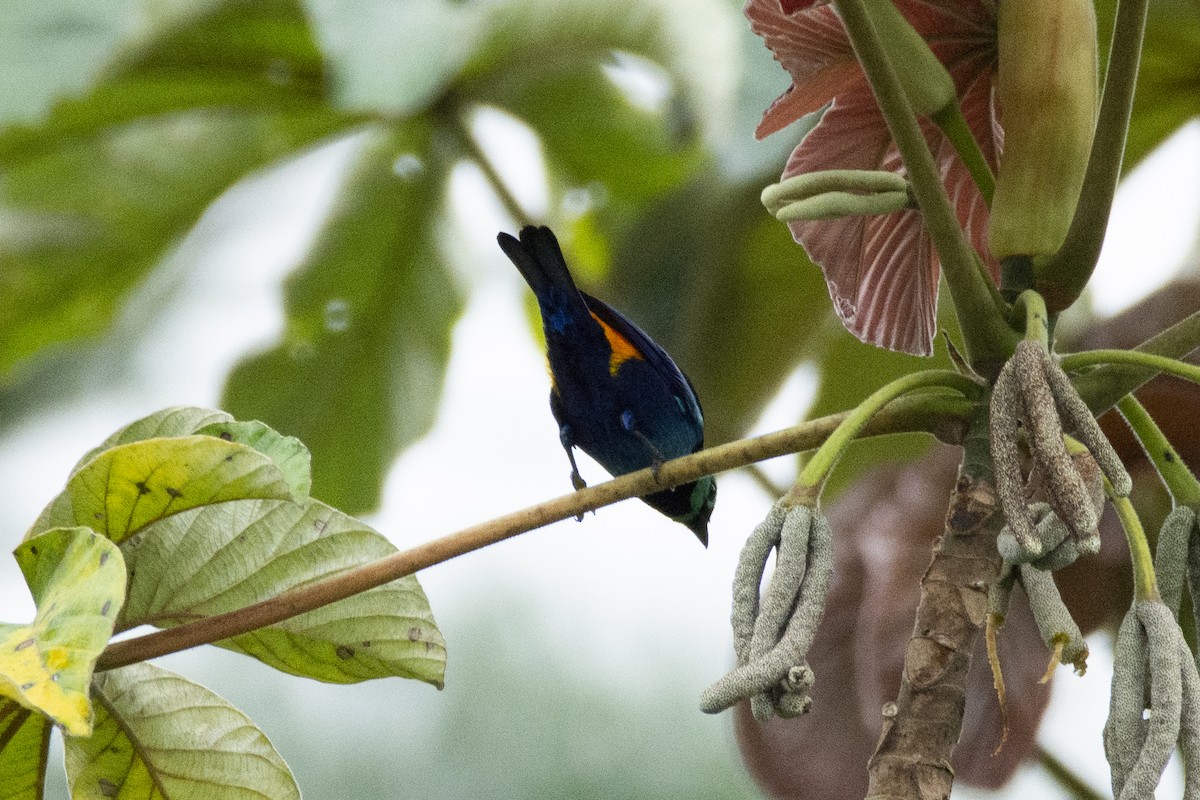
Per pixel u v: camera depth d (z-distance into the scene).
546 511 5.35
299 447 5.49
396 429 11.23
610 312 8.93
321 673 5.79
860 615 8.07
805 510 4.84
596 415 9.26
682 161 10.73
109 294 10.60
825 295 9.96
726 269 9.88
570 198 11.06
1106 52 8.71
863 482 8.48
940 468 8.29
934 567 5.56
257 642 5.69
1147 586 4.89
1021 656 7.85
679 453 9.46
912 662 5.43
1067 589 8.04
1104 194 5.60
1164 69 9.04
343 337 11.06
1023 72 5.76
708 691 4.52
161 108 10.11
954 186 6.95
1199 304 8.70
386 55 8.02
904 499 8.30
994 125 6.74
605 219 11.14
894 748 5.36
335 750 16.73
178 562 5.44
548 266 8.70
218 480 5.12
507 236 8.67
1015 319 5.55
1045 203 5.71
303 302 10.95
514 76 10.15
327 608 5.59
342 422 11.21
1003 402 4.75
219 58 9.87
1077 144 5.72
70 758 5.60
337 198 10.78
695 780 16.69
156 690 5.57
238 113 10.25
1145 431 5.35
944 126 6.01
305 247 10.87
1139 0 5.32
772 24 6.39
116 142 10.16
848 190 5.82
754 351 10.07
